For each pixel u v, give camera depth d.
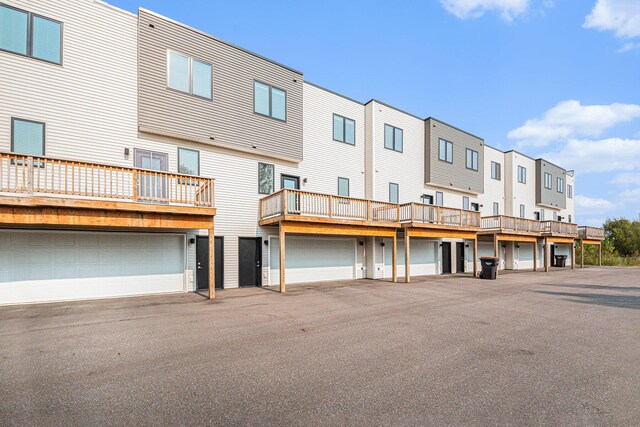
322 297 10.38
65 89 9.52
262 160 13.36
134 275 10.58
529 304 9.34
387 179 17.20
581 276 18.83
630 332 6.37
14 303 8.95
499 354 5.07
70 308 8.43
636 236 42.22
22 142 8.88
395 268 14.80
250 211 12.94
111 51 10.26
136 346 5.38
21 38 8.98
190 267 11.47
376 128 16.92
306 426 3.07
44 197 7.75
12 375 4.22
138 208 8.84
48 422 3.12
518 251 25.86
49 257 9.42
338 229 13.09
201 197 10.87
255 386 3.93
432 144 19.17
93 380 4.07
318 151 15.12
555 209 30.97
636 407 3.44
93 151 9.84
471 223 17.81
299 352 5.14
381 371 4.39
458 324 6.95
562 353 5.13
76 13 9.77
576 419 3.20
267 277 13.23
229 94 12.25
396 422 3.13
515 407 3.43
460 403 3.52
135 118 10.54
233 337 5.92
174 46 11.18
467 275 18.83
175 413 3.30
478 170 22.14
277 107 13.52
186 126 11.23
